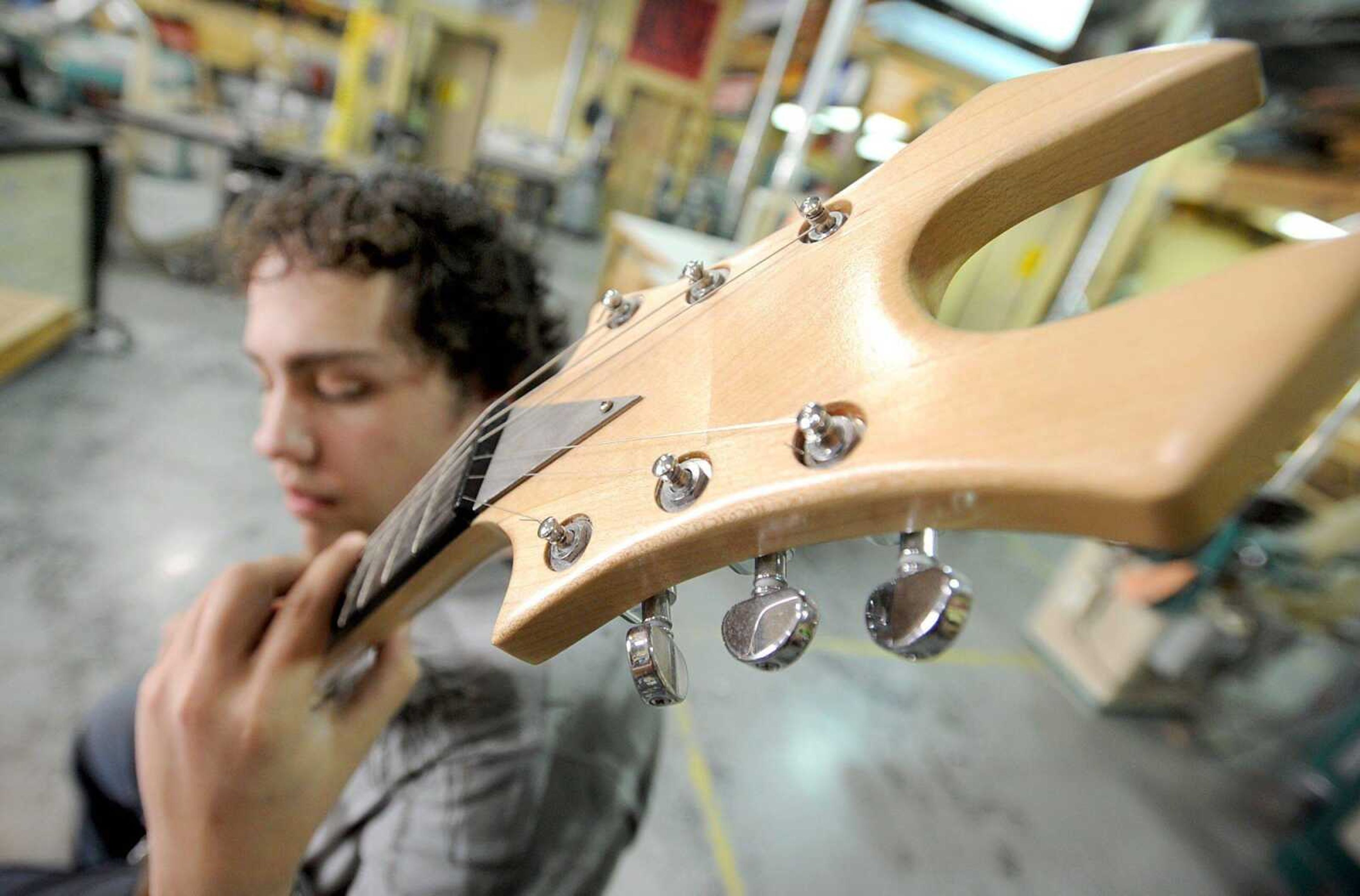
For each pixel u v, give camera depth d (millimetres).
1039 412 137
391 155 4066
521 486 274
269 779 336
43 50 3018
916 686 1695
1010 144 211
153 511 1687
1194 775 1635
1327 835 1362
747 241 2092
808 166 2023
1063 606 1899
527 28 5820
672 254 1840
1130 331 135
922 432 157
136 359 2359
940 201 213
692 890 1135
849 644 1751
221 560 1599
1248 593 1426
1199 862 1417
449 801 370
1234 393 111
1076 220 1726
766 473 188
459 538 298
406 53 4410
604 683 429
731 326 240
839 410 185
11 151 1960
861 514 167
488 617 431
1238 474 110
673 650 213
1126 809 1499
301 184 488
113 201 2988
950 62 1686
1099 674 1768
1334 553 1344
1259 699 1797
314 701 375
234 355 2588
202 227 3303
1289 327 113
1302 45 1425
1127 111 200
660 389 247
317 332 440
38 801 1045
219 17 4102
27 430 1836
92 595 1409
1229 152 1663
